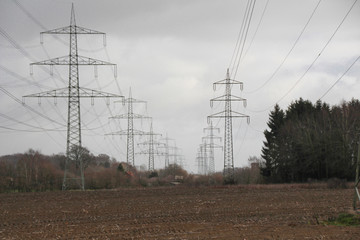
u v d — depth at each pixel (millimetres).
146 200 44406
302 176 81875
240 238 22734
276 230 24969
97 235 24141
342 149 75062
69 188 68750
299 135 81250
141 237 23406
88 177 73625
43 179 70375
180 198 46188
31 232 25438
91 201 43938
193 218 30484
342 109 80625
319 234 23578
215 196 48125
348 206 35562
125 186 75562
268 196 46594
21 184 66562
